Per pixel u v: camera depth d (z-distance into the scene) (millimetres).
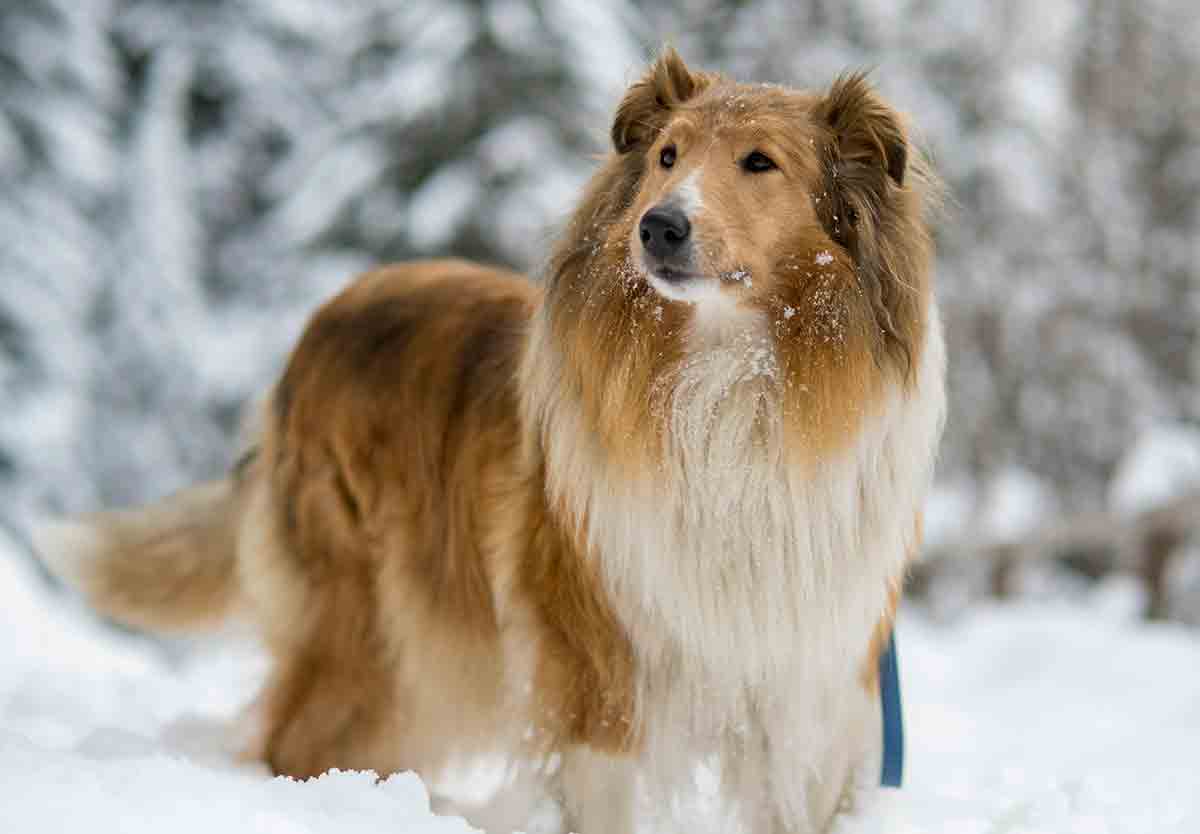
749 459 6129
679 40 28703
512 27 23672
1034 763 10359
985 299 34094
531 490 6586
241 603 8508
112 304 29750
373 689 7352
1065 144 37281
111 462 28578
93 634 15945
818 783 6516
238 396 30312
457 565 7020
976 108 32500
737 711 6293
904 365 6188
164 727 8617
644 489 6145
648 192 6281
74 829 4273
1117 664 15773
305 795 5441
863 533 6203
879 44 31078
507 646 6750
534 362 6574
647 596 6176
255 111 34344
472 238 23766
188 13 34156
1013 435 37469
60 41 30016
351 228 25469
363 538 7402
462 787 7895
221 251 33250
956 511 34812
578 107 23812
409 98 23812
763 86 6570
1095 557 36062
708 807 6602
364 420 7453
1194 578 23828
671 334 6141
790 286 6133
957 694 15117
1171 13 42906
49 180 29172
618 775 6348
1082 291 39031
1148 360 43625
